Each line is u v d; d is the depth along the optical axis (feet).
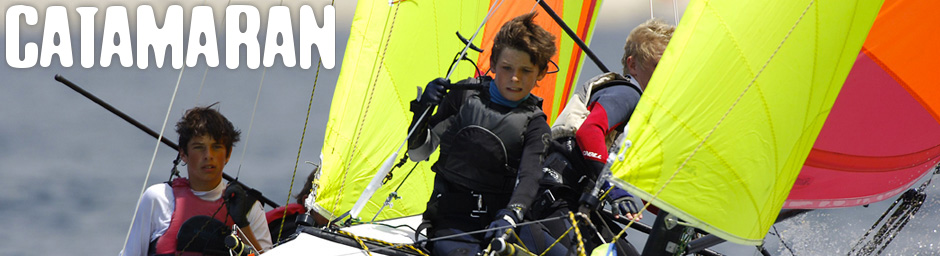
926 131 36.19
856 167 35.78
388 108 33.53
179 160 30.50
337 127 33.06
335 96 33.58
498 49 27.12
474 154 27.32
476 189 27.66
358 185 32.99
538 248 26.89
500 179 27.45
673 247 25.84
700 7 24.39
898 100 35.35
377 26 33.73
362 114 33.24
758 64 23.90
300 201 36.01
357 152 33.09
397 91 33.65
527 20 27.02
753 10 23.99
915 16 34.09
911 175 37.22
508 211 25.80
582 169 27.71
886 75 34.99
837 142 35.45
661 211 25.73
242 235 29.32
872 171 36.14
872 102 35.19
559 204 27.45
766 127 24.06
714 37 24.07
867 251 38.04
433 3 34.30
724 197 24.06
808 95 24.22
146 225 29.86
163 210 29.89
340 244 27.91
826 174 35.86
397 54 33.71
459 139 27.66
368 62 33.55
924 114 35.73
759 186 24.26
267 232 30.81
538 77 27.37
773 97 24.00
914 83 34.99
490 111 27.43
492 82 27.94
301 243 27.89
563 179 27.71
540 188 27.96
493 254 25.17
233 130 30.66
